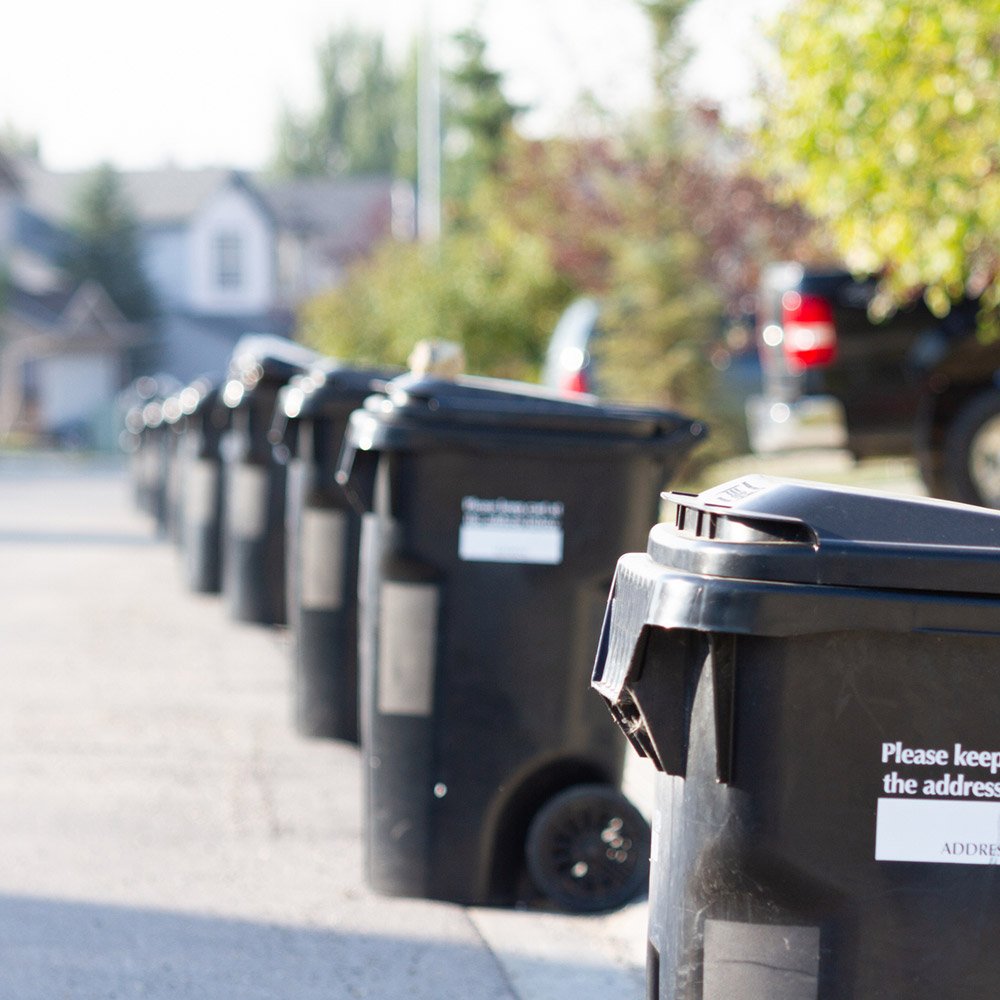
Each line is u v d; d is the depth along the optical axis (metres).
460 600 6.31
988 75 8.62
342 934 6.08
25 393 66.56
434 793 6.39
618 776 6.44
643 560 3.81
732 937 3.65
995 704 3.59
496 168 41.28
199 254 83.38
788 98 9.38
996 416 12.51
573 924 6.25
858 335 13.00
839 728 3.59
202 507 16.34
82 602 15.94
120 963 5.74
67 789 8.27
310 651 9.40
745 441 21.42
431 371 7.45
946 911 3.61
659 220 25.27
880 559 3.55
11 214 71.50
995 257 10.01
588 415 6.27
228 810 7.88
